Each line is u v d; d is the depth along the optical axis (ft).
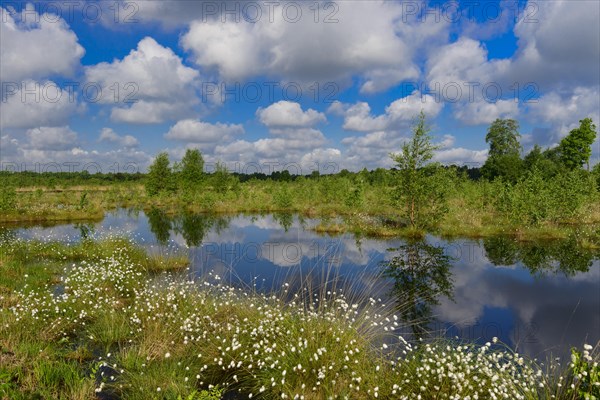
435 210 58.95
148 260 37.42
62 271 34.01
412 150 58.95
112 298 24.59
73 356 17.93
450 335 21.36
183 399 13.67
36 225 68.95
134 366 16.70
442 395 13.70
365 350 16.46
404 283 31.83
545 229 52.95
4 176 155.63
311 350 15.80
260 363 16.01
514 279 33.09
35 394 13.21
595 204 71.67
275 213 88.84
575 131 130.00
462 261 39.70
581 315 24.54
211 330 20.10
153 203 112.68
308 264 38.09
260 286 29.89
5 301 23.49
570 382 13.60
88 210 80.94
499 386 13.11
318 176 129.49
